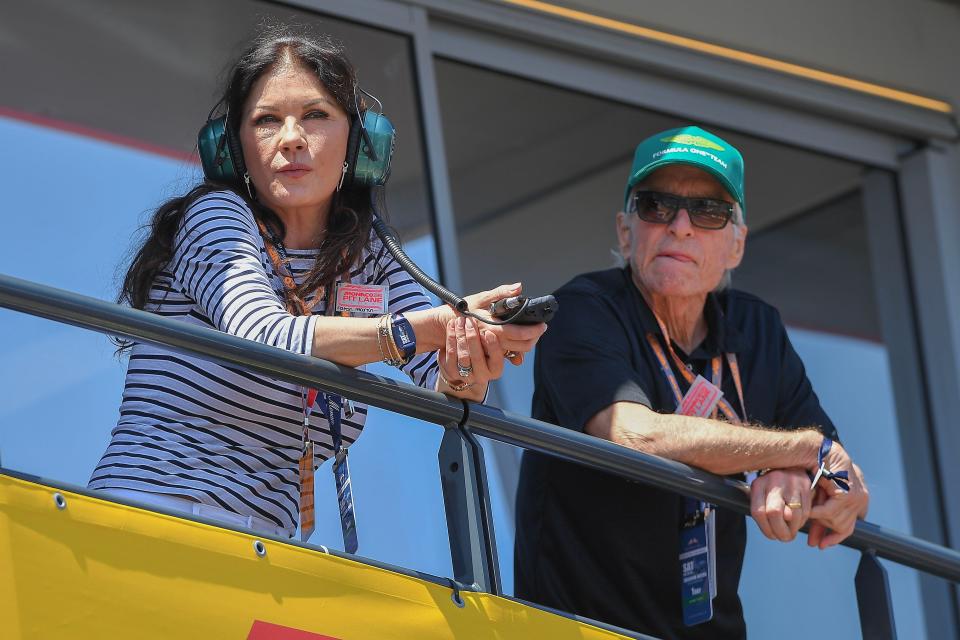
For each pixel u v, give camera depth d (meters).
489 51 11.02
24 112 9.10
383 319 5.43
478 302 5.52
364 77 10.38
